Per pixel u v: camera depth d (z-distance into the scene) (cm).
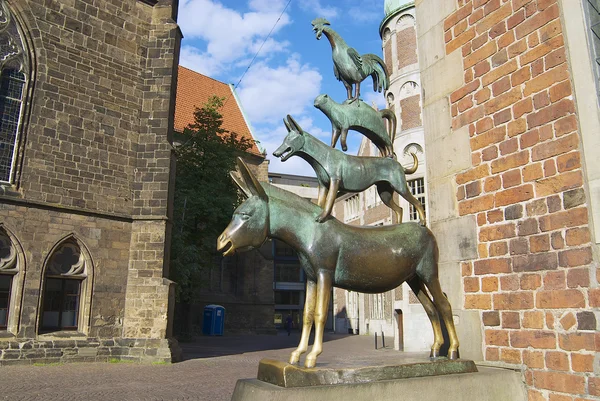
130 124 1947
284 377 330
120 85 1944
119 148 1898
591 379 421
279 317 6128
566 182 461
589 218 437
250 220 368
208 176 2950
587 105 449
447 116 609
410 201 432
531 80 506
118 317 1780
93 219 1781
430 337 2344
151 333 1769
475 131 566
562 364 446
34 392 1078
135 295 1806
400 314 2583
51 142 1730
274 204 383
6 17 1700
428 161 634
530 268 485
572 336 441
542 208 480
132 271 1828
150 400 1016
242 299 4338
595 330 423
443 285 587
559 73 479
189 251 2570
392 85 2789
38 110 1719
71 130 1784
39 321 1617
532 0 514
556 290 459
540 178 486
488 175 543
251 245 370
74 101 1809
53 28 1795
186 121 4362
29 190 1656
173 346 1789
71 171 1761
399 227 426
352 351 2436
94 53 1889
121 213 1858
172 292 1845
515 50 527
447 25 623
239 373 1489
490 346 520
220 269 4325
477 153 560
